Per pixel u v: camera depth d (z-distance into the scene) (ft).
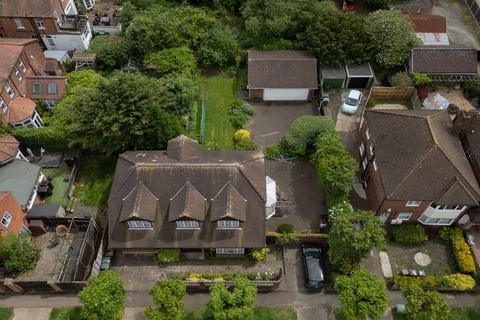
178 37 189.67
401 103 181.16
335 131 160.86
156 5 210.18
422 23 197.67
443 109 165.48
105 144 149.48
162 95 154.81
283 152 162.50
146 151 144.15
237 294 111.45
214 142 166.81
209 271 132.77
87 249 131.75
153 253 135.44
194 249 134.21
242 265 134.31
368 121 150.30
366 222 120.67
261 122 175.22
